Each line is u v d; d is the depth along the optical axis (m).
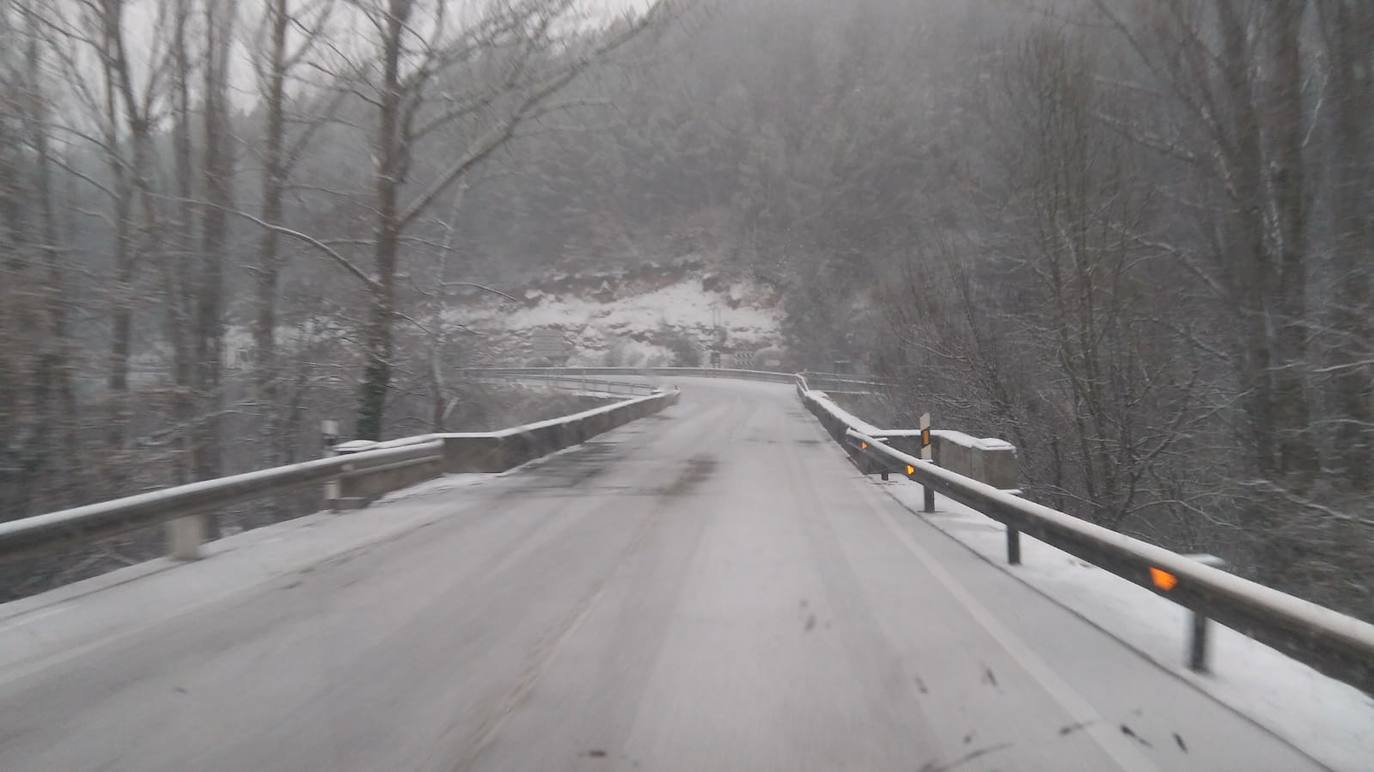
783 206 98.56
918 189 66.31
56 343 16.66
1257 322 19.83
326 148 26.91
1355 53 19.69
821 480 15.16
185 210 24.05
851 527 10.32
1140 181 25.16
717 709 4.58
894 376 35.38
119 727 4.37
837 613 6.48
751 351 89.81
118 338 20.55
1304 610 4.24
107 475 17.86
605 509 11.82
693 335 94.31
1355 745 4.16
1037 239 22.72
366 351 21.98
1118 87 24.92
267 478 9.58
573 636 5.92
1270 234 20.23
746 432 27.59
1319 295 20.27
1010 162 28.64
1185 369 22.84
